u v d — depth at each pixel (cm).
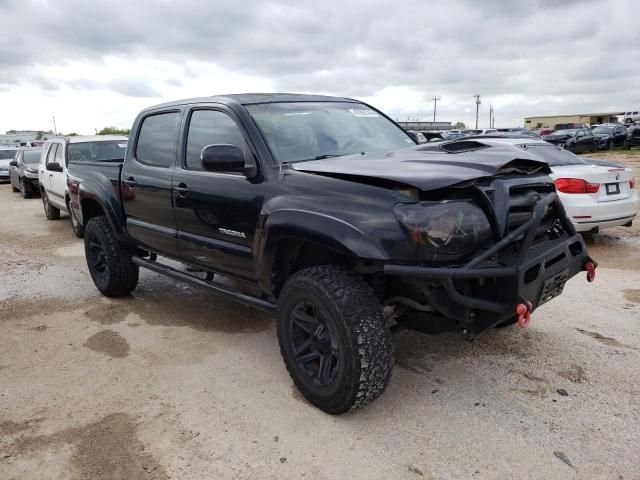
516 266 290
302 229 312
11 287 632
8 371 403
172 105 469
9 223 1162
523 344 420
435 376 372
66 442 310
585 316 477
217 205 390
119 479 277
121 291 564
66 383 381
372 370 297
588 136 3003
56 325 500
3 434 320
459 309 296
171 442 306
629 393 342
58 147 1071
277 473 277
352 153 400
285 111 411
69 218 1209
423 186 280
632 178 749
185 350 433
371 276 326
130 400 355
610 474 267
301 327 332
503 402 336
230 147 348
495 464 277
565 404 331
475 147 370
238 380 378
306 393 333
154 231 475
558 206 347
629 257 688
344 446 296
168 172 448
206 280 441
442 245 280
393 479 269
